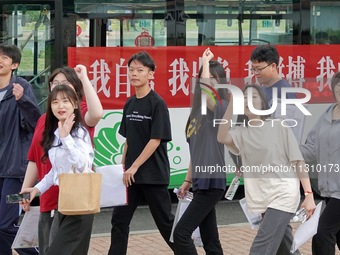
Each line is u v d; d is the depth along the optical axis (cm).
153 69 822
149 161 812
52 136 691
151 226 1124
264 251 708
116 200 782
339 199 759
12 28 1144
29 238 750
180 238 766
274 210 708
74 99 683
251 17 1214
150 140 806
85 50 1162
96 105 715
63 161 679
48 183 693
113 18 1171
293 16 1228
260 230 712
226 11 1205
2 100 838
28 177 741
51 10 1150
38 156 728
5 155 832
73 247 677
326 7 1238
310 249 962
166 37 1188
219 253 809
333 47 1241
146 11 1181
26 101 811
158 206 818
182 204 805
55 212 714
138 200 825
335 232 764
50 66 1152
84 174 662
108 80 1170
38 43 1150
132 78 814
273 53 798
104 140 1175
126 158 832
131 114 822
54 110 679
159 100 815
